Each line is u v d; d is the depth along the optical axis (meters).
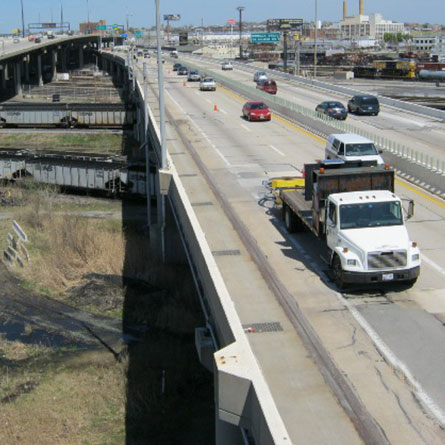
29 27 194.75
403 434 10.39
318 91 76.12
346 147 28.64
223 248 19.84
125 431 18.14
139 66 114.06
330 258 17.27
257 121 49.28
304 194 21.70
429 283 17.03
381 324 14.57
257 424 9.87
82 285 28.48
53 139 68.06
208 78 75.81
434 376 12.27
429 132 44.88
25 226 38.09
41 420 18.53
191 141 39.97
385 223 16.56
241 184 28.44
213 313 14.52
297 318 14.83
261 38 139.88
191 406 19.42
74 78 152.88
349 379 12.12
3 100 103.06
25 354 22.67
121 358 22.22
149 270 30.23
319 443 10.09
